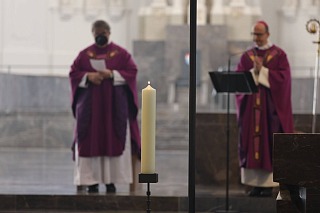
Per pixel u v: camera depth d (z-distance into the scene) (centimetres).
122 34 4388
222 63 4125
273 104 2114
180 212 2056
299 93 3594
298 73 4144
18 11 4316
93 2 4350
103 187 2280
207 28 4144
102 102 2136
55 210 2058
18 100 3547
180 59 4175
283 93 2114
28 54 4316
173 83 4159
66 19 4341
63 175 2566
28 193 2081
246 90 2005
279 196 1065
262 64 2130
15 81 3525
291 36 4231
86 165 2136
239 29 4272
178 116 3712
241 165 2134
